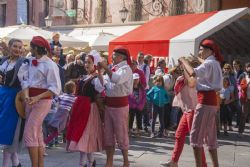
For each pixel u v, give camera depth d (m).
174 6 21.92
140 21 22.89
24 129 6.25
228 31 16.67
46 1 28.70
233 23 15.96
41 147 6.32
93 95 7.01
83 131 6.92
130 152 9.39
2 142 6.35
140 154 9.20
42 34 17.61
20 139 6.44
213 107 6.50
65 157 8.55
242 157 9.41
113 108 7.04
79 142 6.89
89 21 25.58
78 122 6.93
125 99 7.09
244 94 12.23
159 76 11.58
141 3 23.14
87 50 18.31
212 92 6.50
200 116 6.52
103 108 7.11
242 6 21.84
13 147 6.46
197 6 21.33
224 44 17.83
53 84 6.19
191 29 14.76
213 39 17.34
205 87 6.46
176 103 7.59
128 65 7.03
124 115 7.09
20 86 6.48
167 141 11.04
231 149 10.38
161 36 15.13
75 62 10.06
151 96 11.60
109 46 16.95
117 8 24.23
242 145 11.01
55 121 8.48
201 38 13.80
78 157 8.57
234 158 9.27
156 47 14.89
